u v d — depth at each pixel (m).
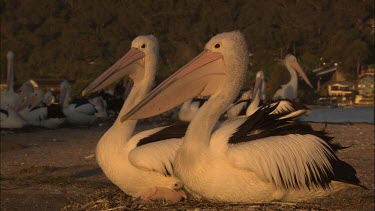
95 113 20.03
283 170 6.08
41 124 17.84
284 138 6.21
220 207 6.30
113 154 7.16
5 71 29.25
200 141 6.14
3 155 12.72
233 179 6.08
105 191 7.92
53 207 8.01
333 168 6.32
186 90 6.25
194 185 6.22
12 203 8.32
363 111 26.03
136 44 7.65
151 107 6.20
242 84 6.30
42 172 10.66
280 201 6.36
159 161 6.86
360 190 8.40
